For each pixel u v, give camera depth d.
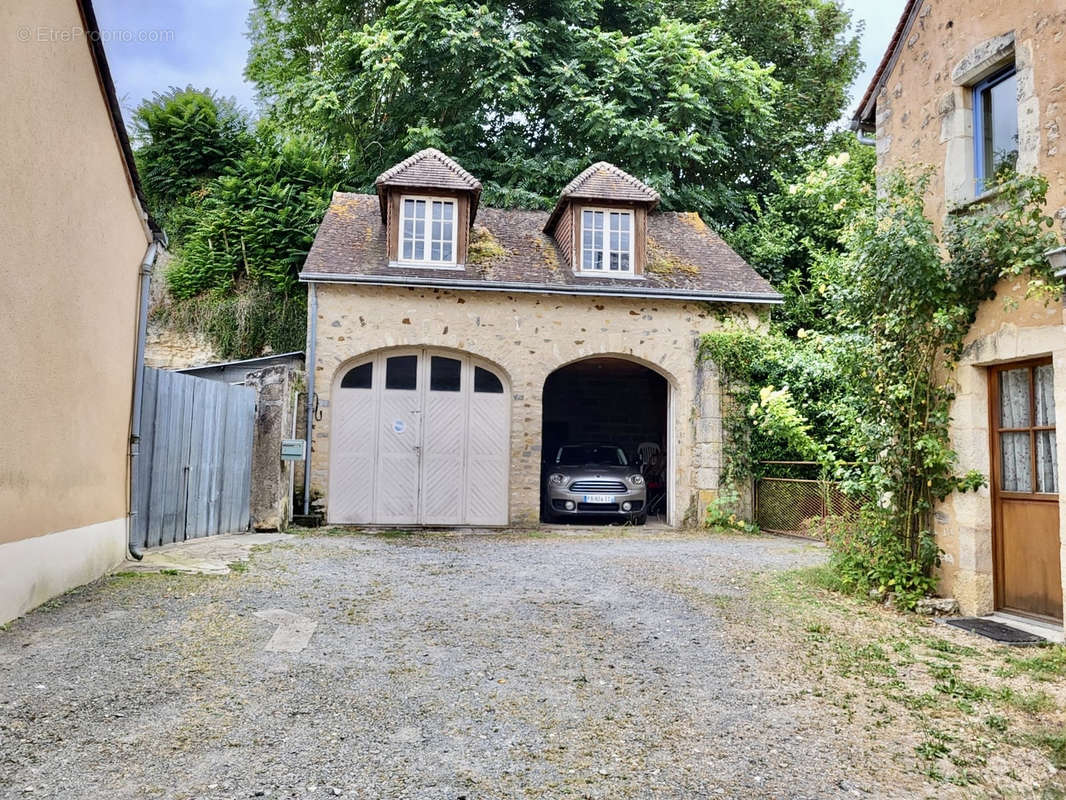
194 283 16.34
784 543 10.92
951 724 3.95
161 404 8.05
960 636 5.69
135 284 7.30
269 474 10.77
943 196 6.85
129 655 4.49
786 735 3.75
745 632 5.59
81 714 3.64
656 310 13.07
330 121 19.92
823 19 23.50
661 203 18.95
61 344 5.63
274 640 4.93
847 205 8.50
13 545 5.00
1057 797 3.14
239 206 17.17
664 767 3.35
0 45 4.68
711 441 12.87
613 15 22.14
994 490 6.31
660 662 4.84
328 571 7.39
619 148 18.50
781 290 18.88
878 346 7.04
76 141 5.81
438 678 4.38
